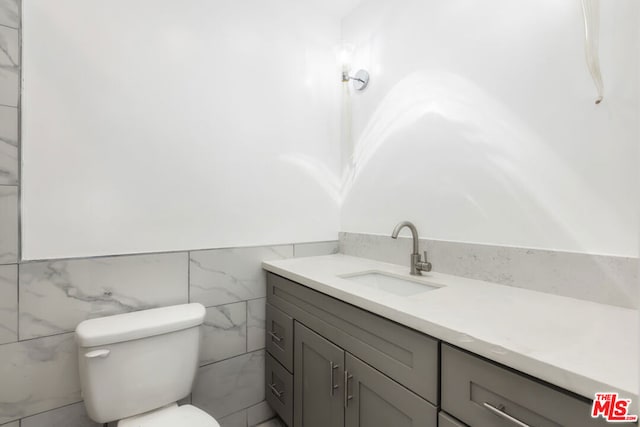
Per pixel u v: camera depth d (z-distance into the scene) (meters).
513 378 0.60
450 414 0.72
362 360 0.98
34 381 1.07
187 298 1.38
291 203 1.74
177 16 1.36
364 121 1.78
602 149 0.90
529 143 1.06
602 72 0.89
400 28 1.55
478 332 0.67
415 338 0.80
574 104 0.95
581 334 0.67
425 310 0.83
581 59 0.94
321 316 1.19
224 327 1.49
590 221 0.93
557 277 0.99
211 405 1.46
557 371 0.53
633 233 0.85
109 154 1.21
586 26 0.91
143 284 1.28
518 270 1.09
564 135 0.98
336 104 1.93
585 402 0.51
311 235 1.82
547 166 1.02
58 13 1.11
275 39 1.67
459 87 1.28
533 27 1.05
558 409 0.54
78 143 1.15
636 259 0.83
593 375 0.49
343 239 1.91
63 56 1.12
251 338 1.57
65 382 1.12
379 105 1.68
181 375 1.14
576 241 0.96
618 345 0.61
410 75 1.50
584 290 0.93
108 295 1.20
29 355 1.06
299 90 1.77
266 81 1.64
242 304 1.55
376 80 1.70
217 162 1.48
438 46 1.37
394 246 1.57
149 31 1.29
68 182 1.13
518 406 0.59
